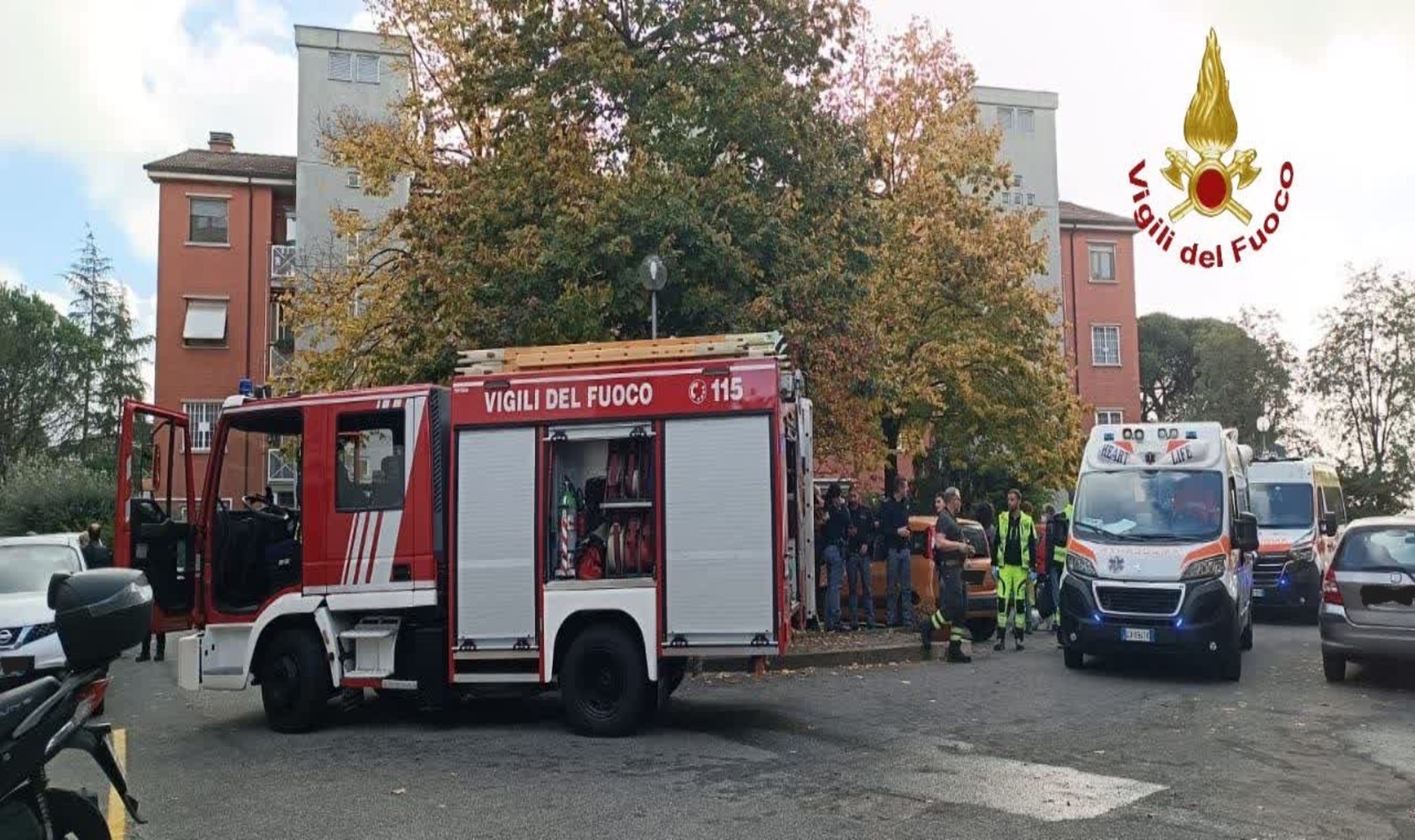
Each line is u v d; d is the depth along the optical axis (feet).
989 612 50.93
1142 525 42.09
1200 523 41.39
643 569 30.01
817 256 51.98
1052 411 81.20
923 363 75.92
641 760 26.78
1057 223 135.44
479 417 30.94
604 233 47.93
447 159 64.90
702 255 48.42
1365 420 124.57
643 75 52.85
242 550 33.19
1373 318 124.36
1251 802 22.81
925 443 87.35
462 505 30.83
